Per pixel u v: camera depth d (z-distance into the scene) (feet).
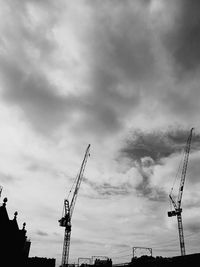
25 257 185.47
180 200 442.09
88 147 397.60
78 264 318.24
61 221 349.41
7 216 173.78
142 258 246.06
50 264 249.75
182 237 414.41
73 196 367.66
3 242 167.02
